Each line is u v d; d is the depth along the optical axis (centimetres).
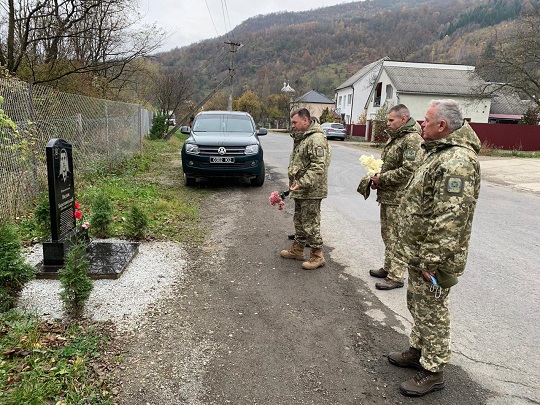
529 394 278
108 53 1614
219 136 955
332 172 1302
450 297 423
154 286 413
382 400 268
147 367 290
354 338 339
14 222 557
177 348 314
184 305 381
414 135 405
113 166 1098
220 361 301
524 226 711
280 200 493
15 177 588
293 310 382
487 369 304
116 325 339
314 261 484
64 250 423
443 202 245
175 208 717
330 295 417
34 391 248
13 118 597
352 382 285
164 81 3625
